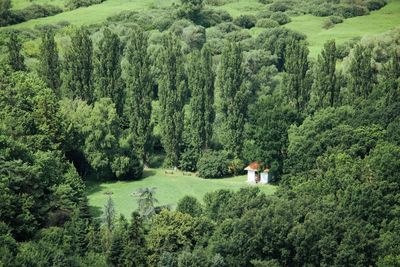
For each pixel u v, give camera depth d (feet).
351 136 620.90
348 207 511.81
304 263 476.95
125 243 479.82
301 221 497.05
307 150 646.33
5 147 540.93
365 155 597.93
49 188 543.80
